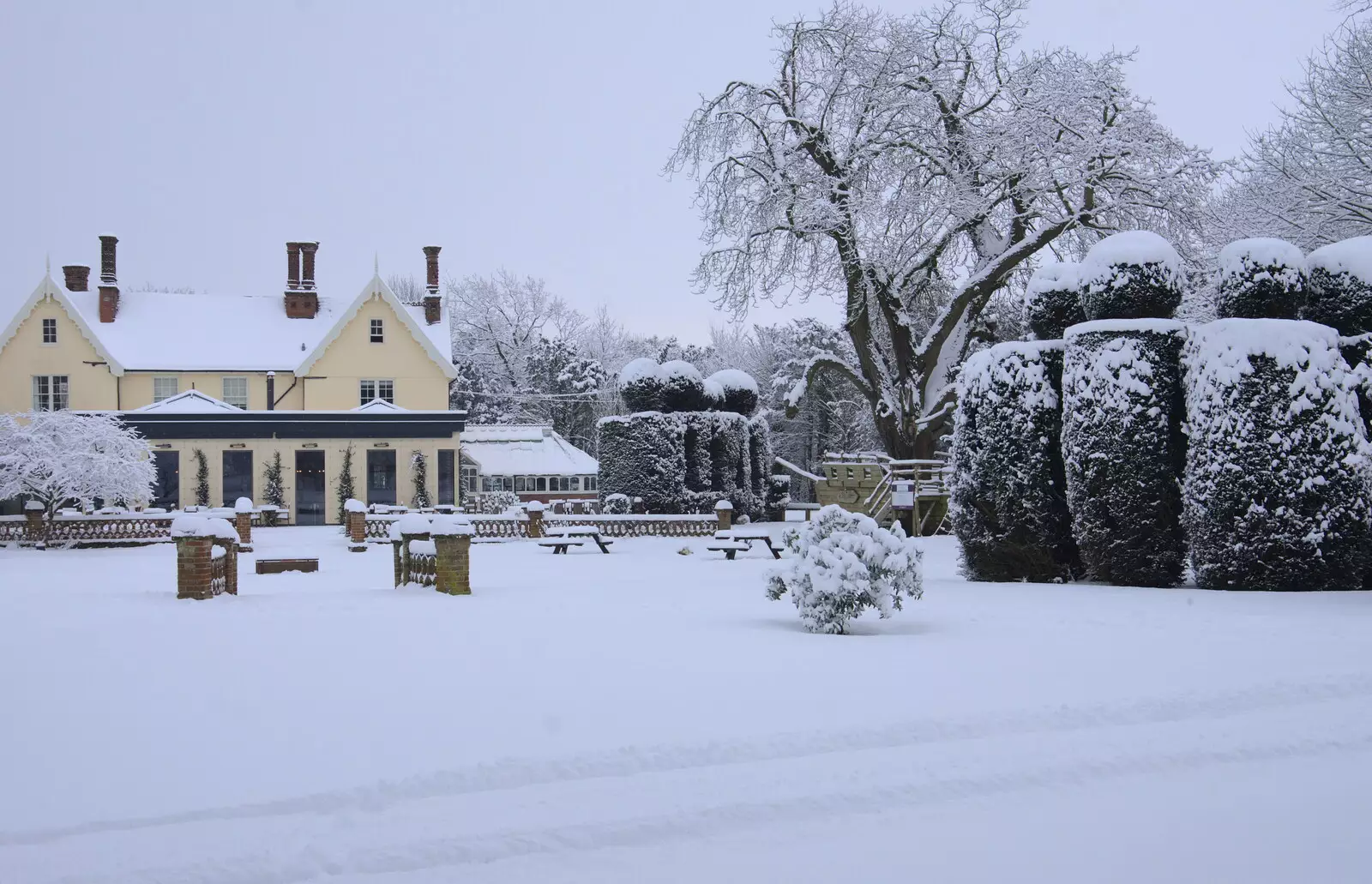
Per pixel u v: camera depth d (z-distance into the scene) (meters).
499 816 6.24
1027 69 37.84
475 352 76.38
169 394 47.41
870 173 38.47
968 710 8.45
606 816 6.25
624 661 10.66
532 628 12.99
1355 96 30.34
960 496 20.36
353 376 48.78
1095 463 18.31
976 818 6.35
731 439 41.06
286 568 22.59
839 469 37.34
